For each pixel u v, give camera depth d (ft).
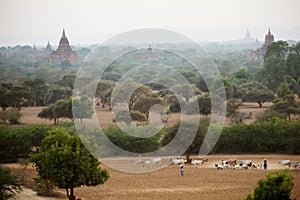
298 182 221.66
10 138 282.97
